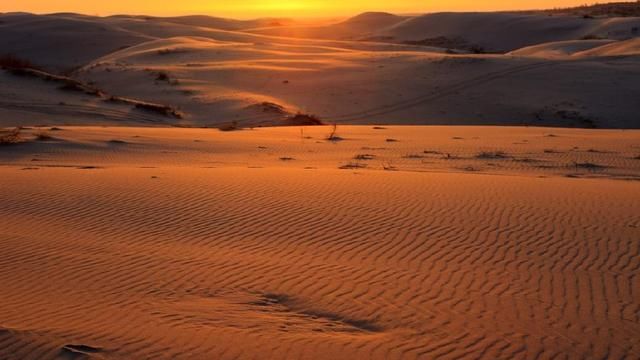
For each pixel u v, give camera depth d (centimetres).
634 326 820
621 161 2220
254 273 1003
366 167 2016
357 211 1352
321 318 841
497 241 1162
